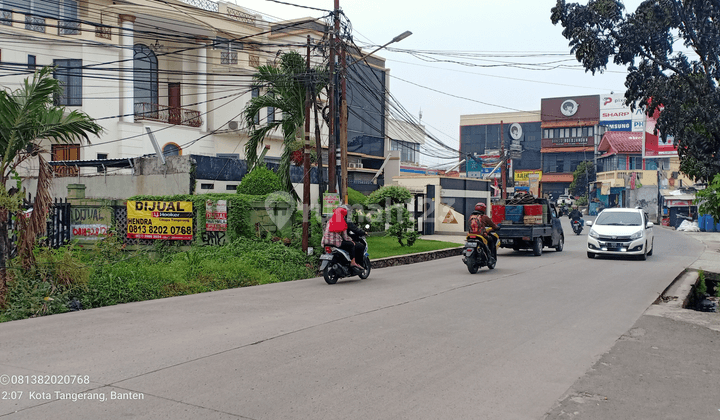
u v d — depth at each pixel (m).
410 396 5.00
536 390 5.25
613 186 62.94
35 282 9.31
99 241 13.13
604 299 10.62
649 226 19.91
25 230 9.57
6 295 8.82
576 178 77.31
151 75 31.73
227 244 15.53
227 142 33.94
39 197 9.67
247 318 8.47
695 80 13.58
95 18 28.02
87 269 10.06
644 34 12.75
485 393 5.13
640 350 6.82
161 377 5.43
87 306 9.49
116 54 28.72
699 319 8.77
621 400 5.01
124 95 29.00
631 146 69.06
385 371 5.73
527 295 11.04
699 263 17.97
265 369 5.74
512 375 5.70
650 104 14.13
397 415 4.54
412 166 46.69
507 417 4.55
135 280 10.79
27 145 9.67
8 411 4.51
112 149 28.47
